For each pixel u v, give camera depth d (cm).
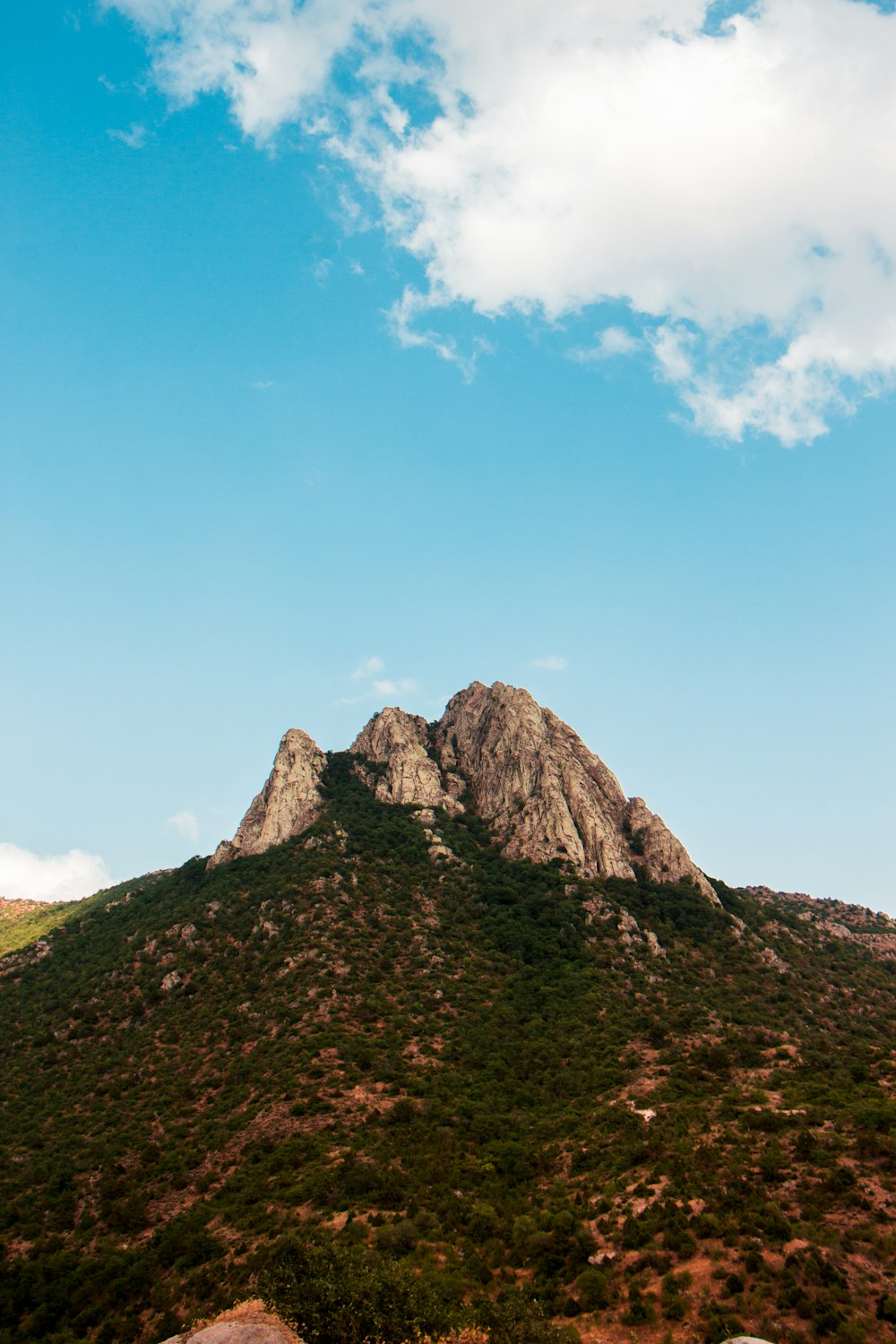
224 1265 5550
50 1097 8550
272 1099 7762
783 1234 5009
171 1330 5069
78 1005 10462
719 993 10238
